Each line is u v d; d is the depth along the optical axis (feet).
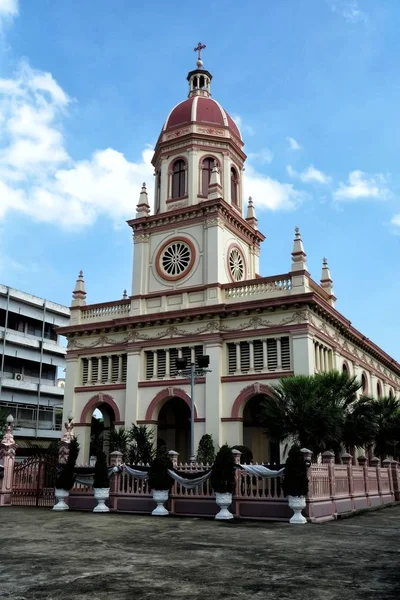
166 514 65.98
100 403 117.19
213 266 111.04
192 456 81.87
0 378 194.70
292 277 101.50
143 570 32.81
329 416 74.74
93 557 37.19
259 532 50.62
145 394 109.81
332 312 106.83
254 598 26.25
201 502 65.10
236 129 134.00
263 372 99.14
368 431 86.63
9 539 45.88
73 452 76.18
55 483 76.74
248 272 126.21
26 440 194.08
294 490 58.39
